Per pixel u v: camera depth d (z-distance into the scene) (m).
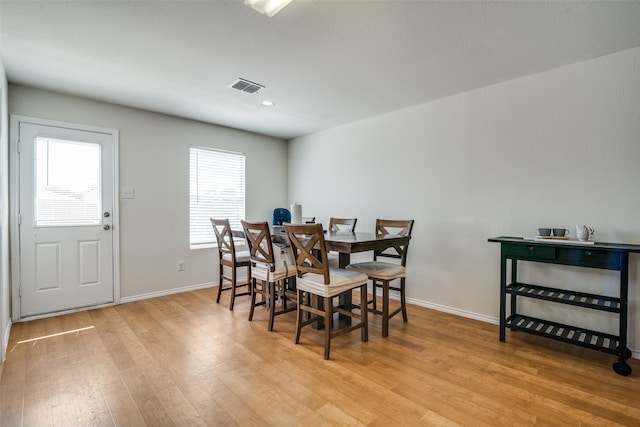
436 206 3.19
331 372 1.95
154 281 3.61
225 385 1.80
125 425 1.47
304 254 2.29
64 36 2.01
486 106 2.84
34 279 2.87
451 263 3.08
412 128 3.39
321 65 2.42
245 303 3.39
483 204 2.87
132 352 2.21
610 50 2.17
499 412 1.56
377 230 3.14
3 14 1.76
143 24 1.88
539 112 2.54
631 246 2.00
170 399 1.67
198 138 3.99
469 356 2.17
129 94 3.04
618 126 2.21
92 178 3.19
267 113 3.65
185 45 2.13
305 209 4.71
